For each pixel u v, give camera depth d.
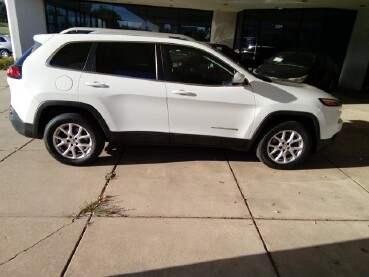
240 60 11.56
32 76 3.90
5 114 6.57
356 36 12.66
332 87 10.98
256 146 4.51
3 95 8.29
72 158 4.23
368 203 3.78
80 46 3.95
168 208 3.42
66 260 2.61
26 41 14.13
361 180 4.38
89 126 4.11
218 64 4.13
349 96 11.00
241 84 4.04
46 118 4.16
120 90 3.97
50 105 3.94
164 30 16.48
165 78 4.06
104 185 3.82
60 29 15.09
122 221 3.16
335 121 4.46
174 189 3.82
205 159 4.74
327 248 2.94
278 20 14.47
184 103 4.09
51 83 3.90
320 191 4.00
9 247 2.72
